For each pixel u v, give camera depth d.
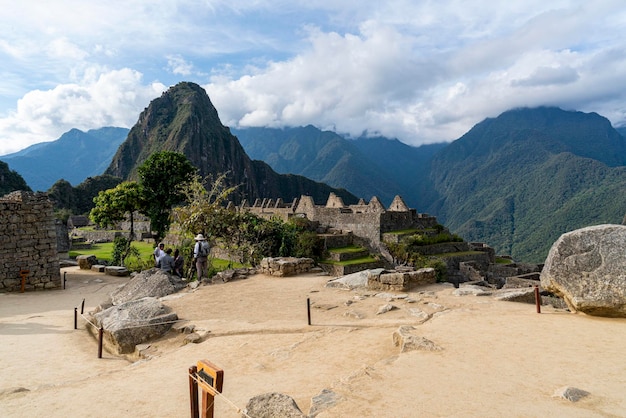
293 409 4.87
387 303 12.20
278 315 11.79
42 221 21.67
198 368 5.03
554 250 10.36
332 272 38.12
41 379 8.59
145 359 9.34
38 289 21.27
